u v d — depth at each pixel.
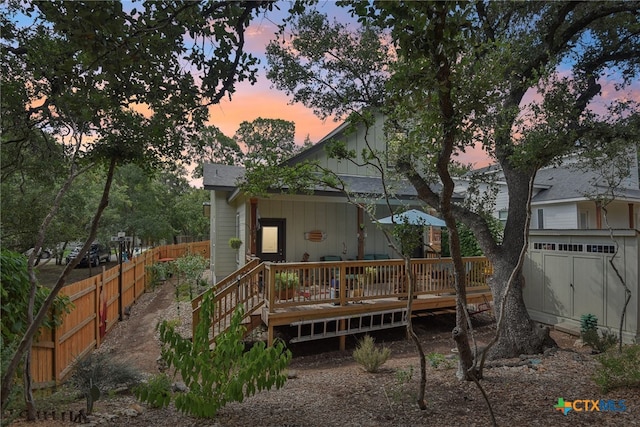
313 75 7.38
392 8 2.13
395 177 6.45
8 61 3.65
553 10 6.25
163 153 3.80
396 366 5.99
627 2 6.24
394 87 2.89
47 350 5.12
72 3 2.28
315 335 7.37
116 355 6.88
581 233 7.96
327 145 4.65
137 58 2.87
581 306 7.95
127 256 19.67
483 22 5.63
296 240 11.08
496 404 3.79
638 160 13.36
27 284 4.35
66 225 10.75
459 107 3.12
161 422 3.44
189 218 28.86
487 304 9.47
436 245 12.91
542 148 3.94
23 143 5.05
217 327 7.36
